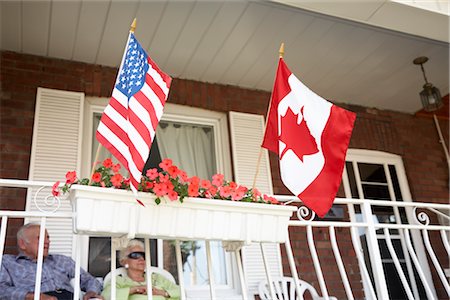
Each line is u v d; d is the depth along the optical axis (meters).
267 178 3.92
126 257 2.86
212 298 1.79
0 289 2.34
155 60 3.68
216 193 1.77
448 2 3.08
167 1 2.97
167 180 1.62
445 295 4.30
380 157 4.70
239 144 3.93
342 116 2.10
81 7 2.96
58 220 3.08
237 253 1.88
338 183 2.00
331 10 2.92
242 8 3.10
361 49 3.71
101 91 3.59
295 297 3.46
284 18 3.24
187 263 3.48
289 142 2.04
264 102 4.25
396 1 2.85
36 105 3.31
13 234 2.99
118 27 3.21
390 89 4.46
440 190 4.81
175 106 3.90
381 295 2.20
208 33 3.38
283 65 2.19
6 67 3.36
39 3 2.88
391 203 2.48
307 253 3.82
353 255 4.05
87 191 1.51
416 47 3.72
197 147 3.93
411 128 4.98
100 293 2.63
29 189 3.07
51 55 3.51
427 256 4.43
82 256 3.09
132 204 1.57
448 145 5.03
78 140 3.34
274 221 1.84
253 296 3.41
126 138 1.59
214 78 4.04
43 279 2.49
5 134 3.19
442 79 4.34
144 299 2.56
